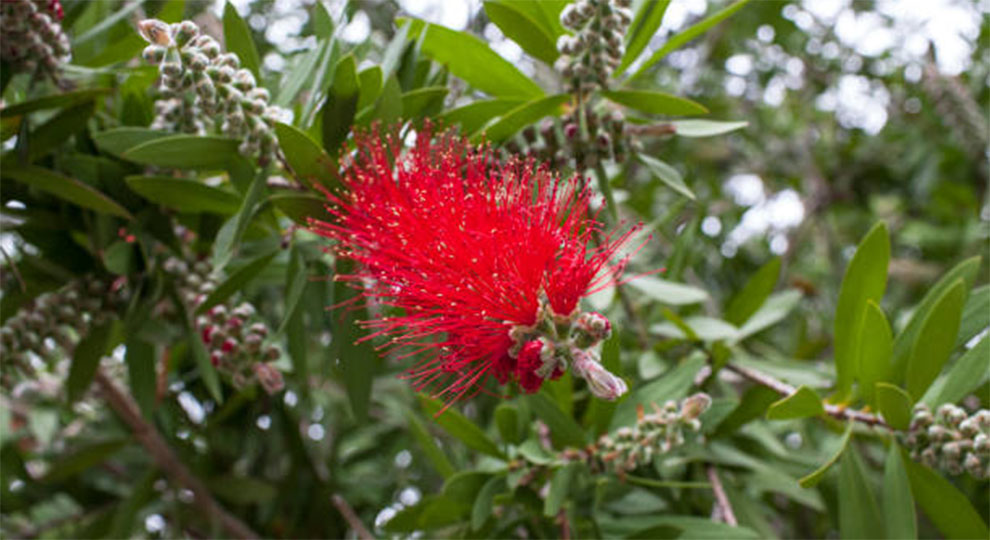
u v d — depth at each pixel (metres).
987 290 0.47
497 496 0.48
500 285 0.40
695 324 0.54
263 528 0.68
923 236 0.87
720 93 0.97
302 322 0.49
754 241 0.92
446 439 0.71
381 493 0.72
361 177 0.43
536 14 0.49
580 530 0.49
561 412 0.48
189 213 0.50
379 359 0.55
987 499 0.54
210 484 0.63
